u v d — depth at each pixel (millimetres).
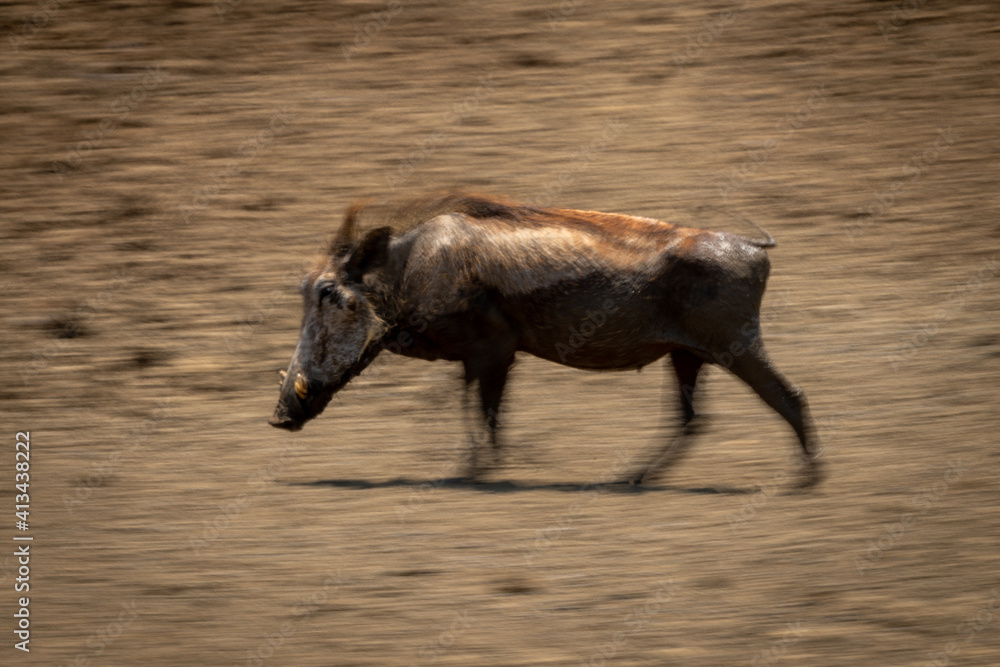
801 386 37688
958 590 23844
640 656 21422
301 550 26578
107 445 34188
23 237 49469
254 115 59688
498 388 31250
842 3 71125
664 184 52219
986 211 50156
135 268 47031
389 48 66688
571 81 62500
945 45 65938
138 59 65875
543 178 52719
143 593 24469
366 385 38719
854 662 21062
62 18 70875
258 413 36781
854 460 31844
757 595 23797
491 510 28906
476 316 30484
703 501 29297
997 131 56844
